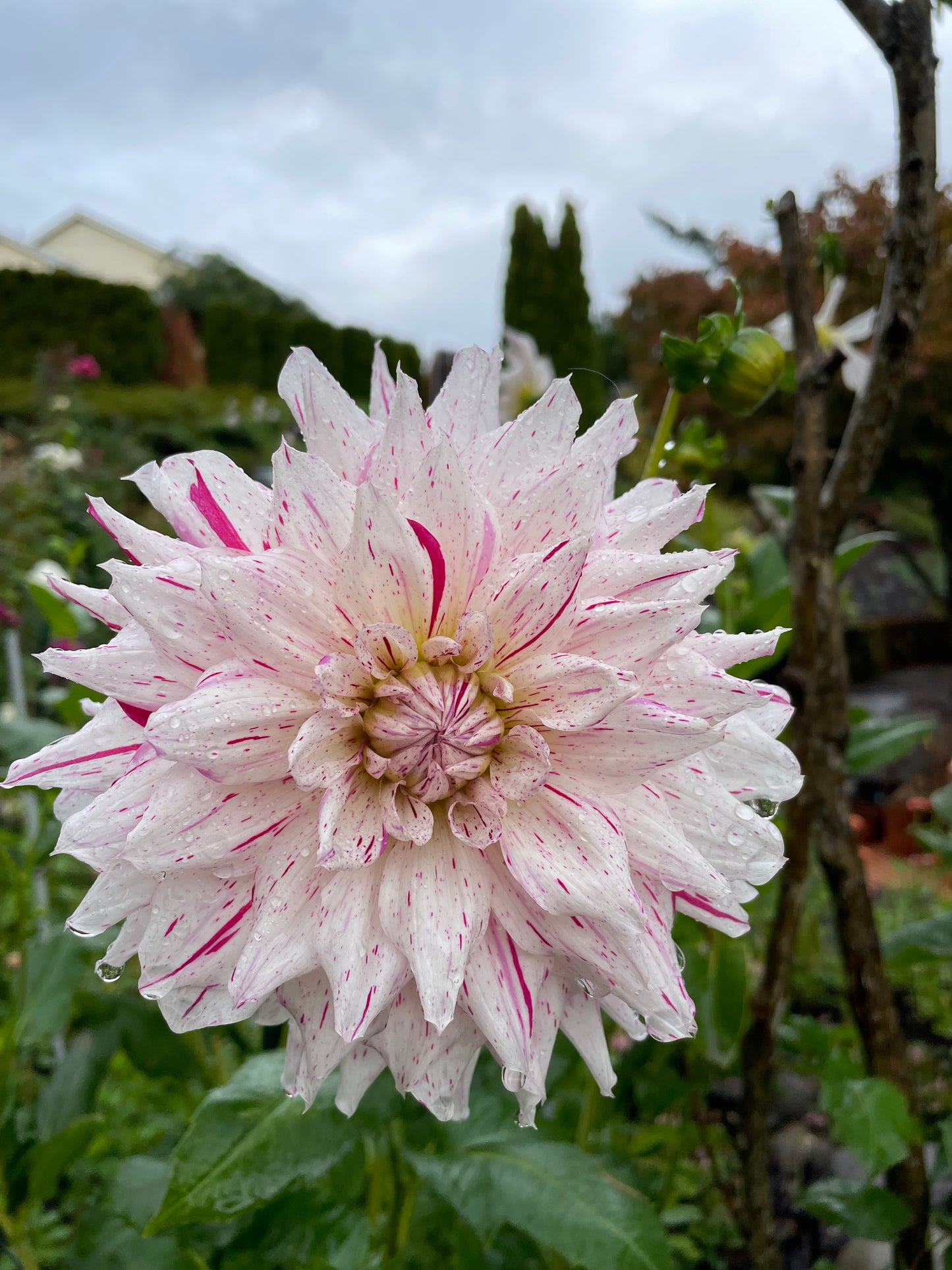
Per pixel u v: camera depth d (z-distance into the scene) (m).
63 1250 0.52
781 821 0.43
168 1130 0.54
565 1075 0.47
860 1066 0.39
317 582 0.24
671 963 0.24
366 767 0.25
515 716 0.25
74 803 0.26
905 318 0.30
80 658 0.23
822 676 0.35
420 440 0.24
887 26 0.28
